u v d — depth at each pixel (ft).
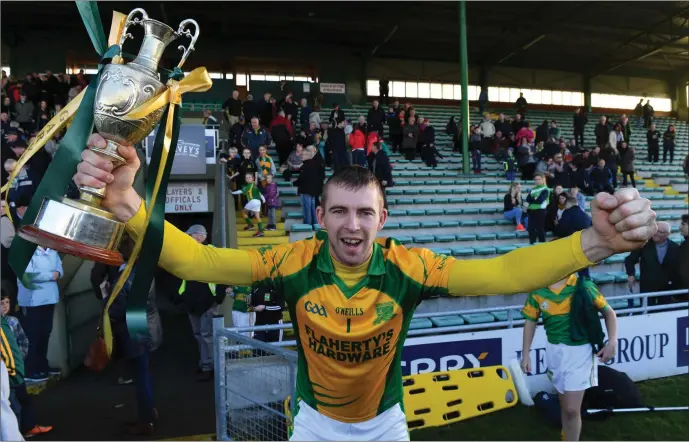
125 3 57.93
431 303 23.39
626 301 23.17
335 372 5.18
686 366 18.78
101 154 4.02
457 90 84.89
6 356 10.94
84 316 20.95
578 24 71.61
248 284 4.95
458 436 14.19
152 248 4.16
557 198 31.63
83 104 4.15
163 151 4.17
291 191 34.12
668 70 94.02
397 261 4.95
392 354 5.24
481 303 24.04
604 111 91.91
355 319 4.92
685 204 41.86
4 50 64.18
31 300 17.06
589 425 14.53
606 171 39.63
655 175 51.90
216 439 13.25
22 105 39.65
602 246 3.92
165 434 13.67
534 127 70.85
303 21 67.46
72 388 17.40
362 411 5.42
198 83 4.26
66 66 66.33
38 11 61.26
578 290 11.30
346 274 4.95
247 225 29.45
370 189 4.56
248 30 70.85
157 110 4.09
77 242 3.90
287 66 76.07
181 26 4.48
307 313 4.99
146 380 13.73
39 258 17.21
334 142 37.14
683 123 81.51
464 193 40.04
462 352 16.28
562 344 11.41
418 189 39.11
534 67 88.28
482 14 68.28
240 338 12.11
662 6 64.80
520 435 14.15
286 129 38.29
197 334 18.58
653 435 13.89
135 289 4.09
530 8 66.18
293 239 27.86
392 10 65.10
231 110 44.27
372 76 81.05
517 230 33.47
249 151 29.58
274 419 12.62
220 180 28.09
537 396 15.74
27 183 22.77
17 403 13.16
